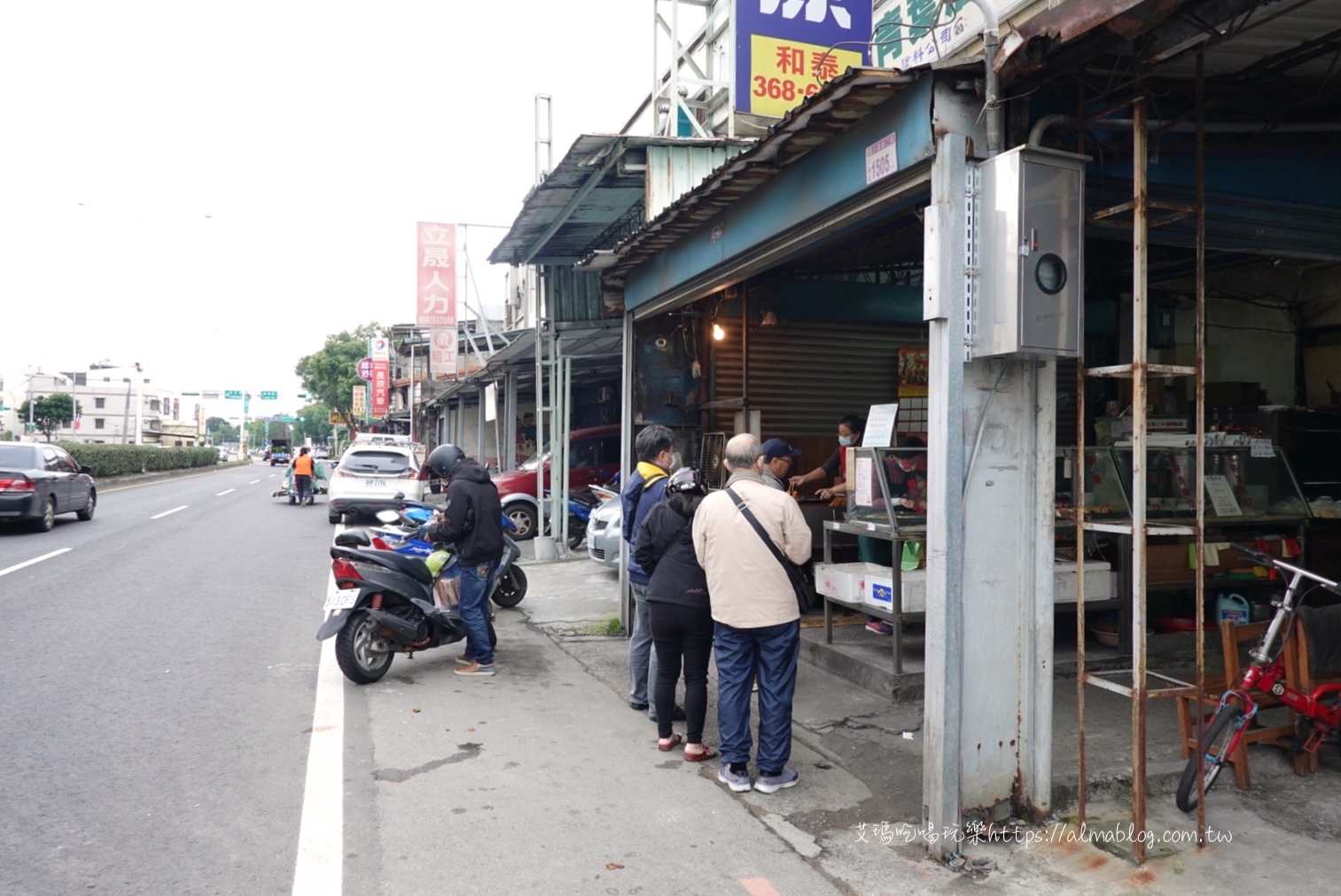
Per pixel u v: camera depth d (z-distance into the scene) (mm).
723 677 4348
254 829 3803
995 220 3512
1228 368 8031
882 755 4695
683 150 8430
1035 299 3414
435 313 16609
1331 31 3557
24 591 9430
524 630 7988
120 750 4730
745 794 4266
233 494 27516
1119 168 3979
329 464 27234
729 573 4270
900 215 5371
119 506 21719
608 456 14969
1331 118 4219
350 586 6055
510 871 3467
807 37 8711
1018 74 3469
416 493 16516
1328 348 7559
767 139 4457
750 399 8320
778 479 6453
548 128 10758
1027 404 3811
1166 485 6293
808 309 8406
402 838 3740
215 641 7242
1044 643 3828
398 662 6754
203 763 4547
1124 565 6031
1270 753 4668
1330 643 4277
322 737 4945
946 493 3592
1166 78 3912
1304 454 7047
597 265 7719
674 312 8320
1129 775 4191
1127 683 5750
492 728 5199
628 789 4320
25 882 3330
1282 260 6879
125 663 6508
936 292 3611
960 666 3637
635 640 5574
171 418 111562
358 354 48594
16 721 5188
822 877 3465
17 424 76688
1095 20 2998
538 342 12477
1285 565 4168
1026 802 3850
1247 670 4172
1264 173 4195
